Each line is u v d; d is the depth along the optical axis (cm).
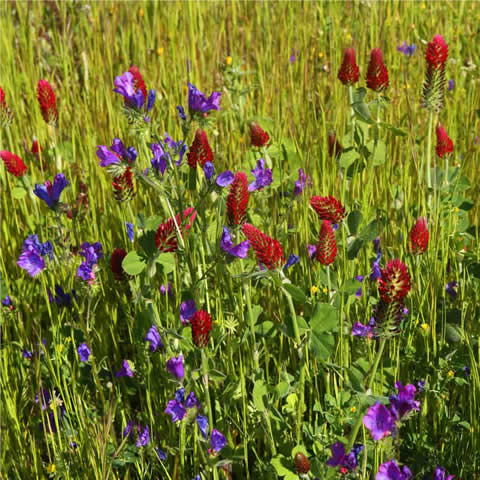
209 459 118
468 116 168
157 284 132
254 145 141
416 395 127
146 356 126
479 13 246
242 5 244
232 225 123
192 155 125
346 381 117
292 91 176
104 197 153
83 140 167
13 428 127
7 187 158
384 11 223
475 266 133
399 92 178
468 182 146
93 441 124
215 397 127
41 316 145
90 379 133
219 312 128
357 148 143
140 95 121
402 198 146
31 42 207
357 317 129
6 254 151
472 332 132
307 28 222
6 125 147
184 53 199
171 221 123
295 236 140
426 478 124
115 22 224
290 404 122
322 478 114
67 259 129
